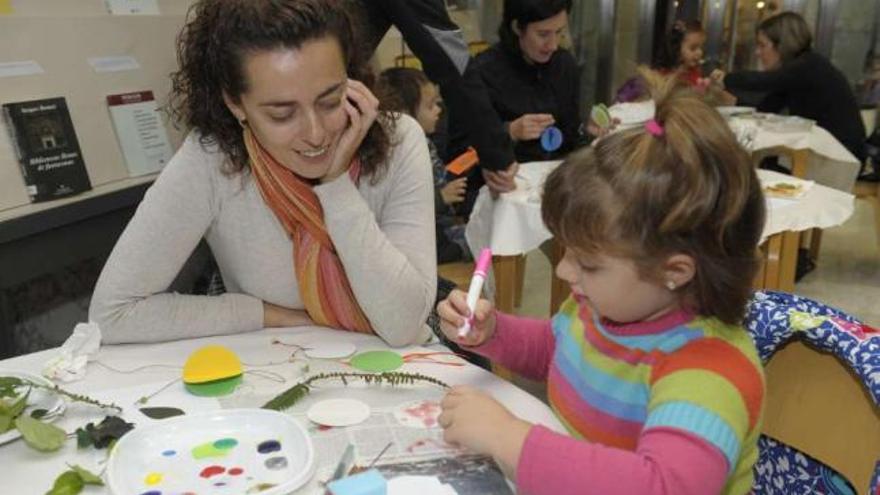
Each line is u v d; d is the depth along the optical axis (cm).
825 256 376
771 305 94
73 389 96
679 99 76
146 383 98
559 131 282
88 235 185
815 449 92
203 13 107
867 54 516
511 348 105
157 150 205
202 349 102
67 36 182
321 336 115
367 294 109
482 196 243
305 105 99
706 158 72
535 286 346
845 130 372
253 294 124
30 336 178
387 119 119
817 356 91
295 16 95
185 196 114
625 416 85
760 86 397
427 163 126
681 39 422
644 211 72
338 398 92
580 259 79
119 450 77
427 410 89
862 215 450
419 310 112
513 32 288
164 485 74
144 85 203
